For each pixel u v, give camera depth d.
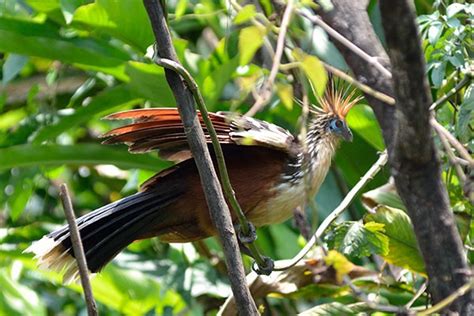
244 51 6.50
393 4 5.89
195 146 6.92
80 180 13.76
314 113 9.30
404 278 10.01
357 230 8.36
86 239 8.51
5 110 13.19
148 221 8.66
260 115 11.53
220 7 10.14
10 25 11.24
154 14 6.90
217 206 6.94
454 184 8.88
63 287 12.88
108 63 11.35
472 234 9.09
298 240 11.88
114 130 8.09
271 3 8.46
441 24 8.44
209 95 10.62
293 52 6.52
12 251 11.34
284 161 8.77
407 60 6.09
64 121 11.92
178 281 11.45
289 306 11.85
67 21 10.40
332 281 9.38
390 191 9.40
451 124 8.66
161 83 10.48
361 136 11.12
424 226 6.80
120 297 11.58
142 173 12.50
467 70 8.14
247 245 7.84
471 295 6.84
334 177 11.74
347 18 8.85
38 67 13.35
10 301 11.37
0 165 11.56
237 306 6.91
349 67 8.75
